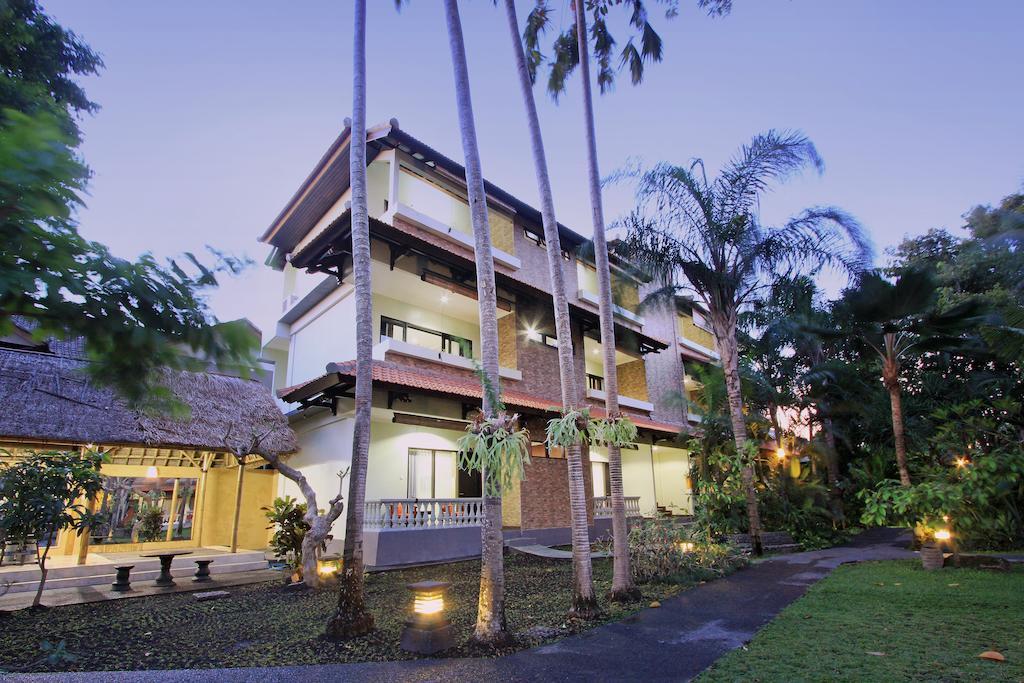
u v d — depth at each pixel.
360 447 7.18
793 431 21.20
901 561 12.24
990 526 12.53
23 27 8.51
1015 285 13.74
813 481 18.42
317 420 15.63
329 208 18.52
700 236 14.49
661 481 25.81
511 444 6.32
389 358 14.89
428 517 13.34
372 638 6.57
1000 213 19.92
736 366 14.52
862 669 5.05
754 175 14.12
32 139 1.55
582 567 7.57
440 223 17.03
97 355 2.02
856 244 13.97
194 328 2.02
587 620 7.24
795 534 16.17
